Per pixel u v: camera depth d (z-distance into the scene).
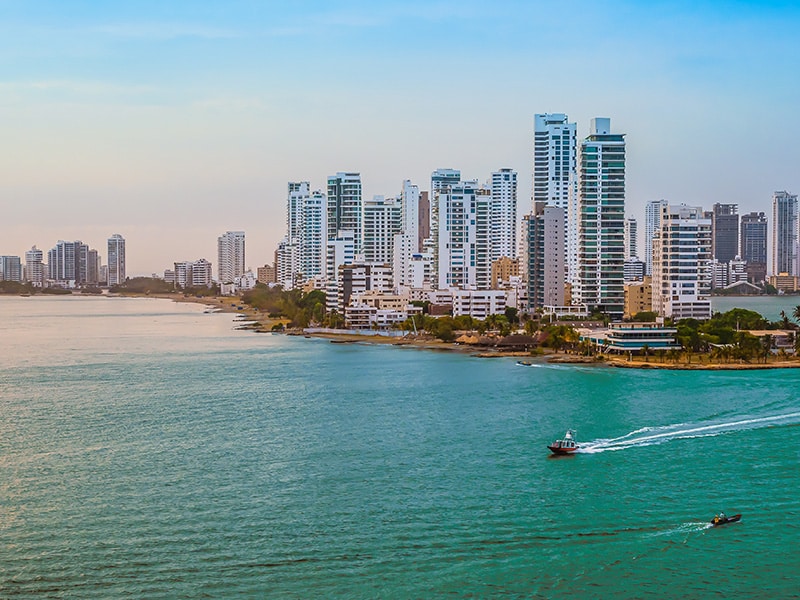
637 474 169.62
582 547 134.12
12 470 172.38
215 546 133.88
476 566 127.56
